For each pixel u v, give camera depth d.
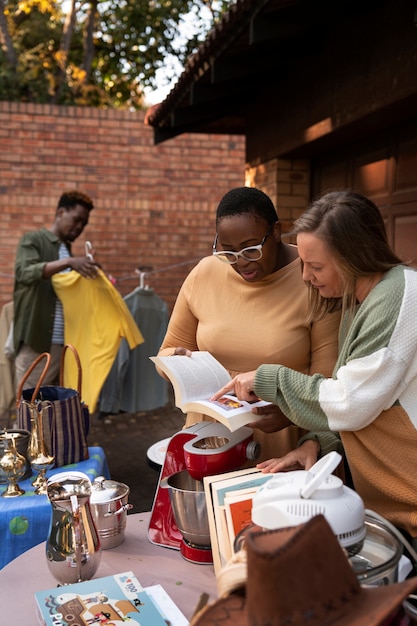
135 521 1.88
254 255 1.74
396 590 0.93
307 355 1.85
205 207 8.34
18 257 4.09
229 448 1.58
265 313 1.86
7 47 11.88
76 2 12.77
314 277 1.53
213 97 4.53
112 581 1.44
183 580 1.49
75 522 1.44
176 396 1.69
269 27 3.12
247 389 1.57
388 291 1.39
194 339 2.13
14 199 7.92
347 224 1.42
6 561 2.06
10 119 7.82
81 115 7.97
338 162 4.34
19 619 1.34
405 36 2.84
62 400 2.45
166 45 14.41
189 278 2.06
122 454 5.23
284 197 4.71
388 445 1.42
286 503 1.13
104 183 8.10
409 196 3.46
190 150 8.23
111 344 4.12
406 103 3.00
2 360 4.75
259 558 0.87
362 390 1.37
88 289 4.09
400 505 1.45
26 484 2.29
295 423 1.49
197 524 1.51
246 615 0.99
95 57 14.69
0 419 6.16
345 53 3.45
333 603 0.89
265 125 4.86
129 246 8.23
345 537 1.12
